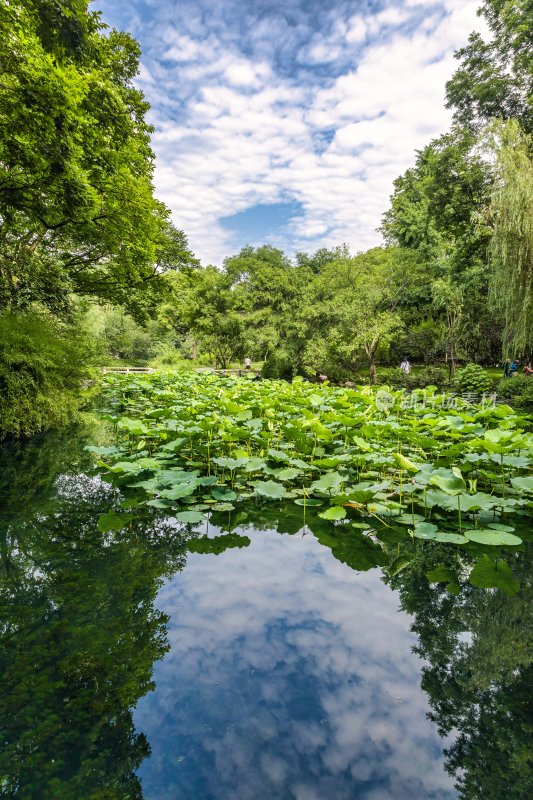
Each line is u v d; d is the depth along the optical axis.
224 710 1.27
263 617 1.77
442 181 13.58
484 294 17.73
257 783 1.01
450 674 1.44
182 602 1.87
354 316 17.41
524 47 12.20
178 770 1.05
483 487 3.70
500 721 1.24
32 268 8.45
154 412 5.29
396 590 2.02
